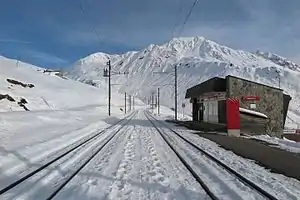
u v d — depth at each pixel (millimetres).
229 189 8641
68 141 19984
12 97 80438
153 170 11258
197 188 8828
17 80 108625
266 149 16906
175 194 8258
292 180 9703
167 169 11469
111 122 43531
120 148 17062
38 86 112875
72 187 8922
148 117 65375
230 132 26500
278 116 31500
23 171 11047
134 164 12383
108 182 9508
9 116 31188
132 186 9047
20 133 21891
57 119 36906
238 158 13859
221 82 32906
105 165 12125
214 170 11180
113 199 7773
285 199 7582
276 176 10258
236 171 10812
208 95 39375
